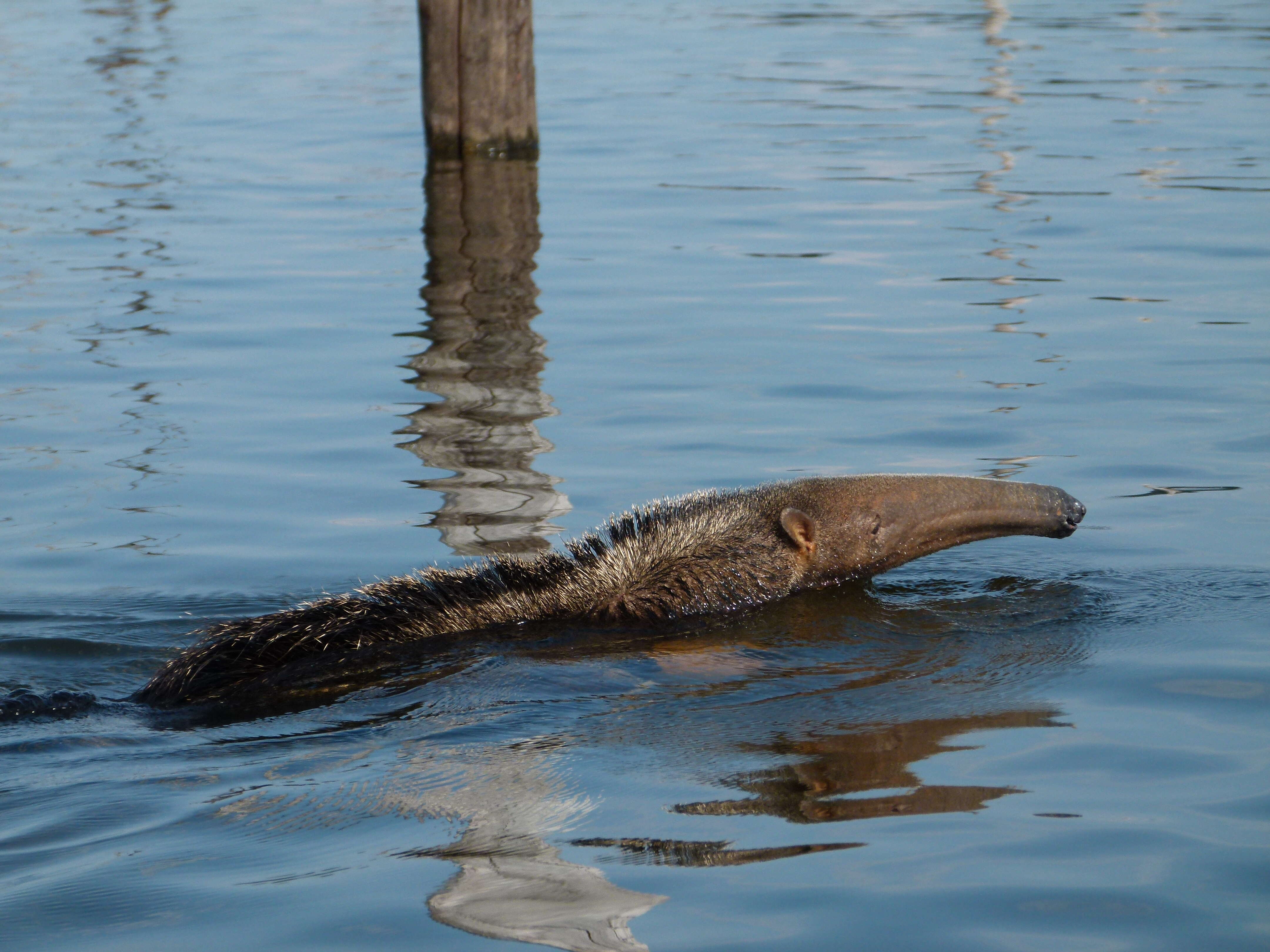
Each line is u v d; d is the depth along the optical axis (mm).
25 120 47406
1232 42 60188
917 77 54219
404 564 17578
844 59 58594
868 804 11109
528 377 24094
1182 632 15086
